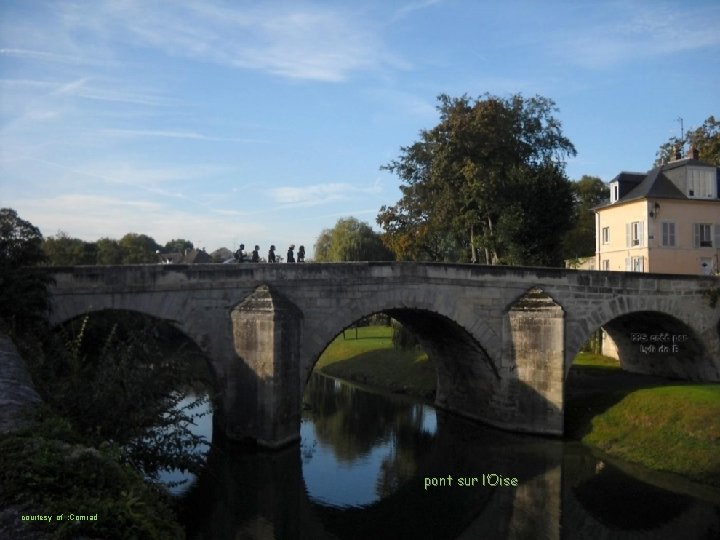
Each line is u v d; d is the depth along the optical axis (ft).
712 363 96.32
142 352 37.27
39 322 55.98
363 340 171.12
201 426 80.74
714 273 117.80
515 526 53.42
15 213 58.23
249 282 73.46
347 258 209.97
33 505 18.24
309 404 106.93
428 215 132.46
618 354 113.60
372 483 64.54
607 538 50.49
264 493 61.26
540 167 122.11
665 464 66.28
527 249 115.55
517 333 82.99
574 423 82.48
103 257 227.61
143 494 21.98
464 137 117.29
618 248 125.18
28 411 26.61
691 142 168.35
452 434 84.23
